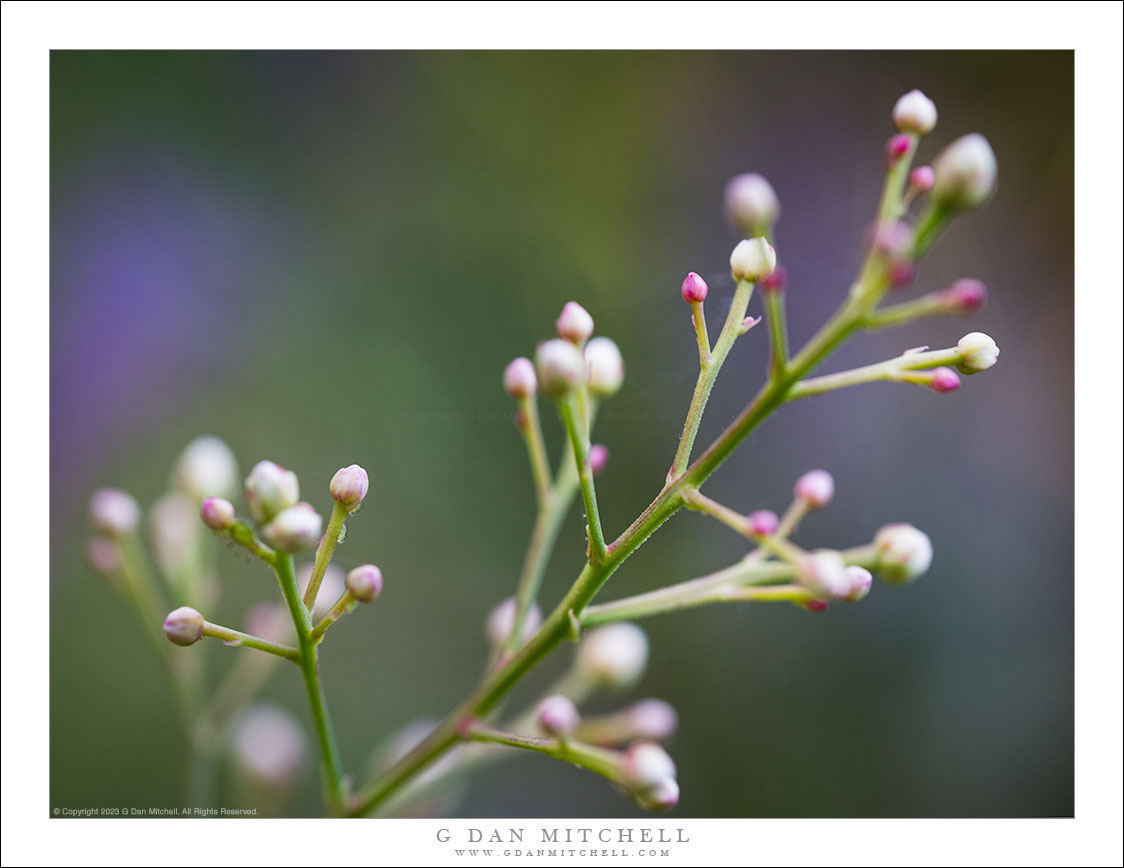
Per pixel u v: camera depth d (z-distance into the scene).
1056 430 0.50
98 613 0.44
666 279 0.54
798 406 0.46
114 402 0.49
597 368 0.31
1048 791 0.45
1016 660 0.47
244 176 0.53
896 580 0.29
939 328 0.52
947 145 0.55
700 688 0.45
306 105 0.55
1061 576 0.48
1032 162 0.54
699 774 0.44
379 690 0.44
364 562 0.46
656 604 0.30
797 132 0.56
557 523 0.32
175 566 0.34
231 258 0.52
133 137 0.52
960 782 0.45
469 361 0.53
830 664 0.46
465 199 0.56
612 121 0.57
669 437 0.45
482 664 0.46
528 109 0.57
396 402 0.51
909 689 0.46
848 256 0.52
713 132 0.57
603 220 0.56
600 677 0.33
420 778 0.32
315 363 0.51
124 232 0.51
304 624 0.30
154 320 0.50
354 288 0.53
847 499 0.47
